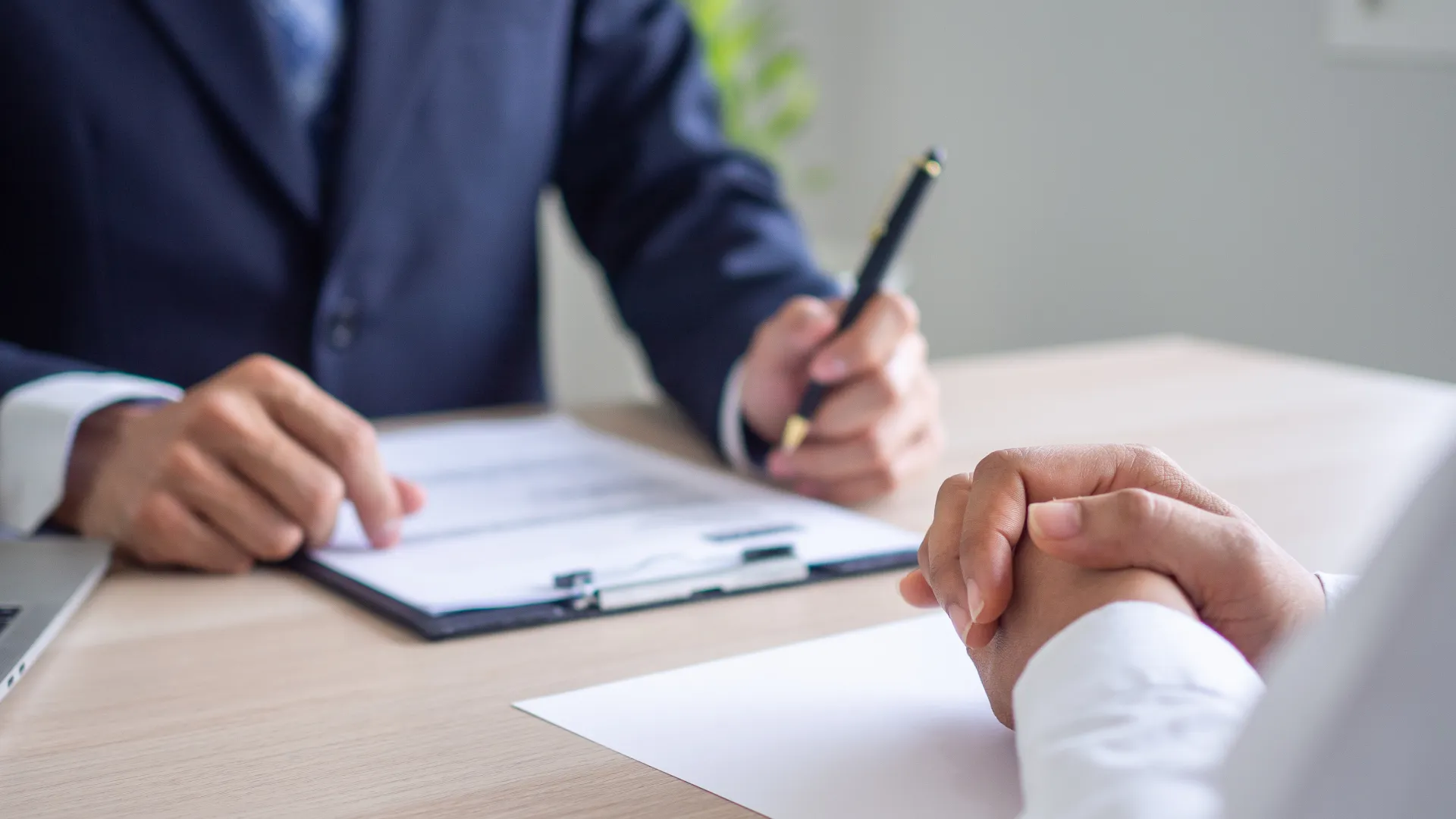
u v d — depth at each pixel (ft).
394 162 3.66
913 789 1.31
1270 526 2.31
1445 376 5.67
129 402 2.47
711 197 3.70
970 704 1.54
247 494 2.19
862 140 9.80
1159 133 7.16
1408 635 0.69
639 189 3.85
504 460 2.86
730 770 1.37
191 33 3.33
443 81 3.72
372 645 1.82
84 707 1.61
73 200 3.34
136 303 3.45
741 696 1.59
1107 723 1.03
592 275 10.09
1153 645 1.12
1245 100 6.60
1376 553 0.74
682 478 2.71
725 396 2.94
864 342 2.57
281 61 3.43
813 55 10.01
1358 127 5.99
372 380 3.69
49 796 1.36
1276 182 6.46
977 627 1.38
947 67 8.86
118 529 2.23
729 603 1.98
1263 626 1.25
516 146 3.93
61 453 2.34
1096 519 1.30
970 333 8.93
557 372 10.16
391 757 1.44
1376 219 5.94
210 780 1.39
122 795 1.36
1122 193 7.48
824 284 3.28
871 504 2.59
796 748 1.43
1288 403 3.37
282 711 1.59
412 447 2.99
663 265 3.56
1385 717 0.70
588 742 1.47
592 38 4.05
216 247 3.44
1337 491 2.55
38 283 3.44
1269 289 6.56
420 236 3.75
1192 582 1.27
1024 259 8.34
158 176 3.36
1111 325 7.67
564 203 4.24
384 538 2.24
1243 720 0.94
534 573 2.08
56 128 3.30
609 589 1.95
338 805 1.32
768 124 9.79
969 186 8.77
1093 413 3.28
